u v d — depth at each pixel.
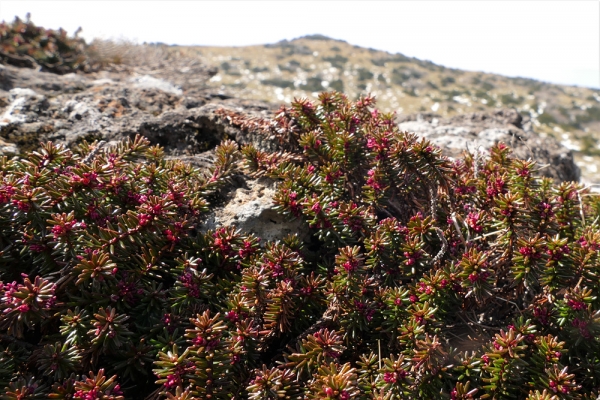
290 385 0.20
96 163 0.23
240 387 0.20
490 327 0.23
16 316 0.19
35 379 0.20
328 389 0.18
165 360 0.19
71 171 0.23
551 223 0.24
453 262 0.23
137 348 0.20
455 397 0.20
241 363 0.21
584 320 0.21
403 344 0.22
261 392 0.19
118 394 0.20
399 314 0.22
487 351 0.21
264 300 0.22
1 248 0.22
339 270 0.22
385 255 0.24
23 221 0.22
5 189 0.21
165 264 0.23
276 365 0.22
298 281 0.23
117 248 0.21
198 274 0.22
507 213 0.23
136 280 0.22
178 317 0.21
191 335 0.19
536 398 0.19
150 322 0.21
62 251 0.21
